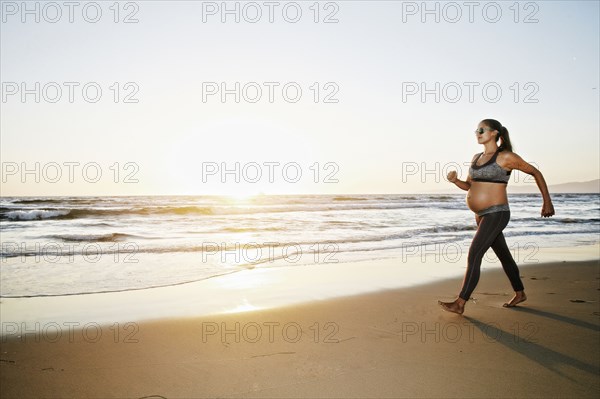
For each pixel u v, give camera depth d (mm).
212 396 2646
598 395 2623
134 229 14445
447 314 4496
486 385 2766
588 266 7535
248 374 2959
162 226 15656
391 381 2832
